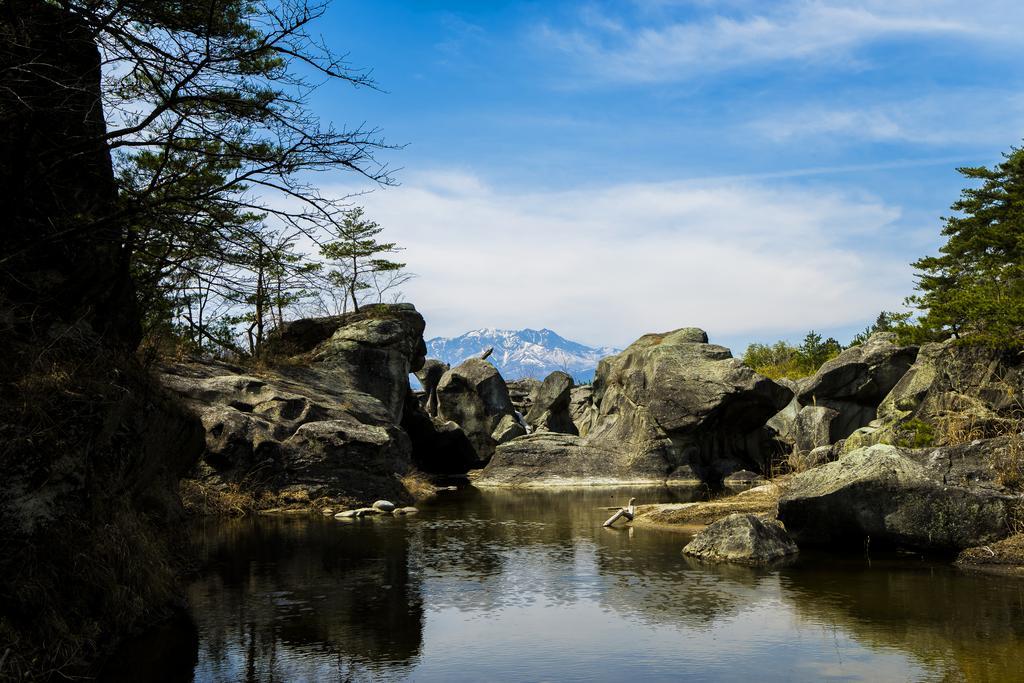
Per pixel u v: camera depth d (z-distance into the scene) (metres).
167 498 14.92
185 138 10.00
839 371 43.28
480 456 54.12
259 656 9.44
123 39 9.48
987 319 26.75
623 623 10.99
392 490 28.58
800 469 34.31
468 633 10.52
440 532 21.08
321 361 39.09
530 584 13.76
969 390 26.34
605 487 40.47
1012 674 8.45
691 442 44.47
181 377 28.39
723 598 12.41
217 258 9.98
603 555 16.83
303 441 27.58
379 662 9.26
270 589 13.30
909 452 17.92
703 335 49.34
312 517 24.73
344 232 10.43
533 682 8.55
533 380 73.31
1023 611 11.11
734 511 22.41
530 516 25.53
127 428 11.20
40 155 9.52
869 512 16.16
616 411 48.12
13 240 9.92
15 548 8.27
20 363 9.12
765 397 43.12
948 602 11.73
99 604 9.57
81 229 9.71
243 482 26.33
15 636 7.91
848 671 8.70
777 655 9.37
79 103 10.33
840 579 13.68
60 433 8.91
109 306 12.62
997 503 15.30
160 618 10.98
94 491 10.04
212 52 9.59
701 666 9.02
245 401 28.64
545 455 45.00
